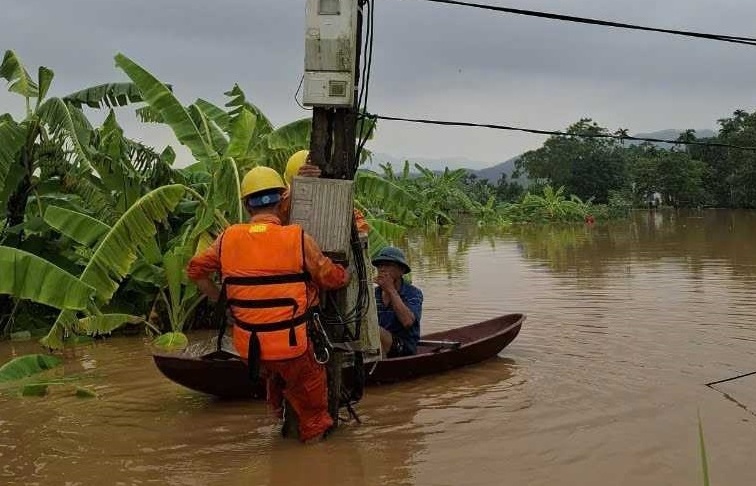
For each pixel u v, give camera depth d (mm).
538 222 41156
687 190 62062
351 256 5289
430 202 34000
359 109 5539
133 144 10008
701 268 15008
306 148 10094
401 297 6930
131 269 9477
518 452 4859
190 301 9867
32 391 6500
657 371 6801
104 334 9586
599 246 21625
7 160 8922
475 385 6512
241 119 9445
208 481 4508
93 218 8867
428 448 4984
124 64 9758
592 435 5137
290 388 5047
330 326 5250
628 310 10055
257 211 5016
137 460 4879
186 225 10664
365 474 4559
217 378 5996
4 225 10078
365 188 12055
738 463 4574
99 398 6395
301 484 4426
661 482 4324
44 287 6863
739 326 8805
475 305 10844
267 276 4781
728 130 64375
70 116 9328
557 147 70375
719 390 6152
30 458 4945
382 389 6465
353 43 5055
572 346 7938
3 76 9992
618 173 66812
